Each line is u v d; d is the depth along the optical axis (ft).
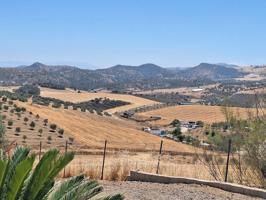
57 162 16.19
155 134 280.51
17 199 15.56
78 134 242.78
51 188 17.81
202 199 34.65
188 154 125.29
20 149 16.78
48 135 216.95
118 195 18.99
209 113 417.90
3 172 15.28
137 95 645.51
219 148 47.34
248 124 44.93
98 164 68.33
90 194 18.53
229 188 38.40
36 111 284.61
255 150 43.60
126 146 203.21
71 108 341.62
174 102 599.16
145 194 35.35
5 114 239.30
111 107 503.61
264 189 38.88
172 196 35.27
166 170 57.67
